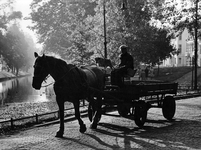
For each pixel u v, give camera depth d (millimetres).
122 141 7449
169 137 7887
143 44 25766
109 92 9570
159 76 49750
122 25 24547
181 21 28000
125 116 9688
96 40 24656
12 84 53938
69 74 8164
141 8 27031
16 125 10805
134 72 9391
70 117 12008
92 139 7758
